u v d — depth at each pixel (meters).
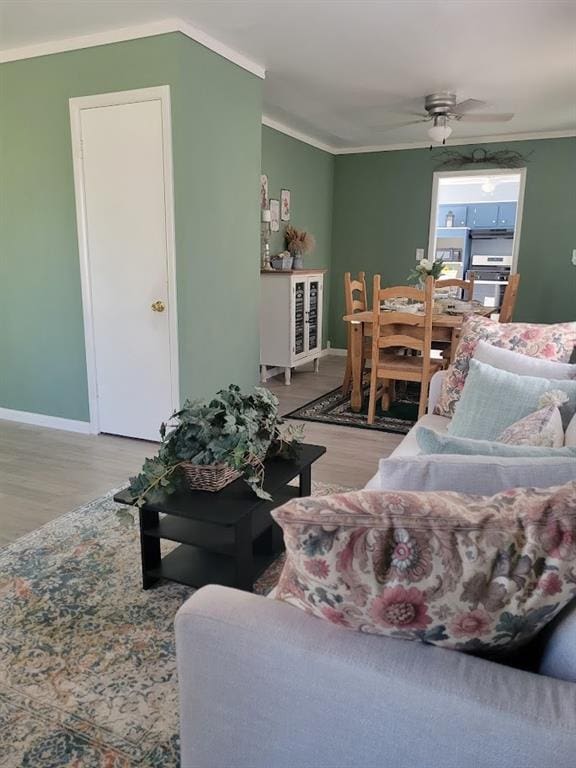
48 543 2.42
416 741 0.76
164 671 1.68
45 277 3.88
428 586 0.76
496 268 8.75
